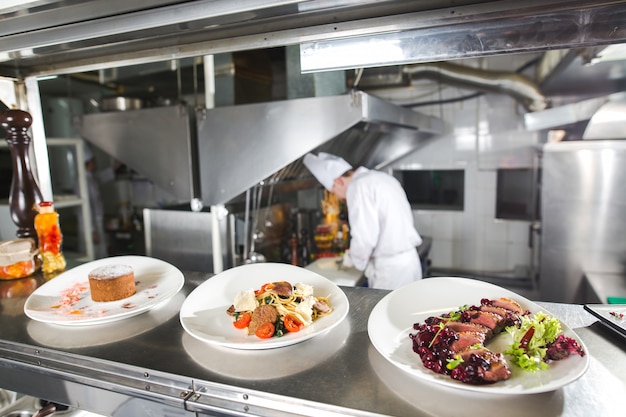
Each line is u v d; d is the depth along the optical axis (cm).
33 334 96
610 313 92
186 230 236
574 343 74
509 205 349
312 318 95
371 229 241
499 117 339
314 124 186
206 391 74
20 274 139
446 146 358
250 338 88
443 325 80
